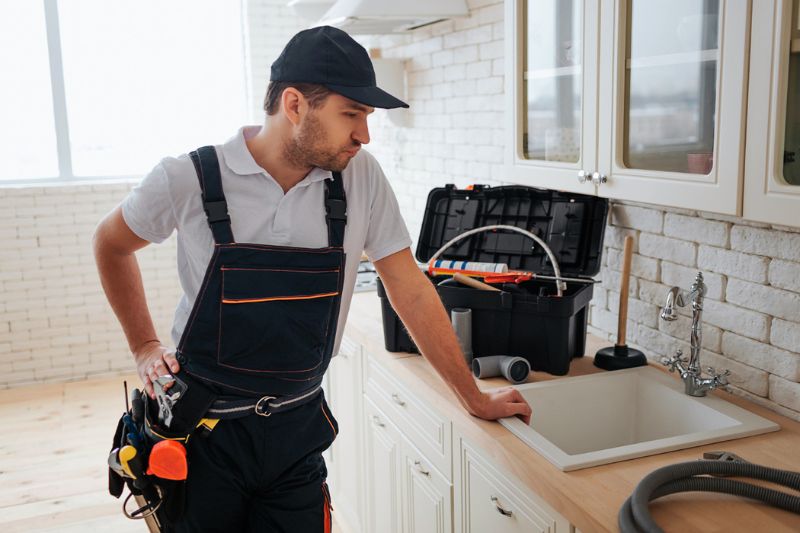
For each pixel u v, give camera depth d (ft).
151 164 17.72
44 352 16.19
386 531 8.39
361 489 9.14
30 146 16.65
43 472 12.17
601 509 4.48
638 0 5.56
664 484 4.52
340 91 4.55
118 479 5.44
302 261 4.99
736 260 6.23
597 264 7.43
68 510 11.02
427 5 9.57
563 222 7.71
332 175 5.18
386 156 13.75
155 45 17.39
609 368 6.92
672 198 5.29
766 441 5.40
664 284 7.10
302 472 5.37
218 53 17.90
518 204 8.16
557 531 4.88
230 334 4.94
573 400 6.60
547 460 5.13
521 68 7.15
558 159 6.73
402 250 5.76
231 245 4.86
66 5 16.53
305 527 5.40
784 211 4.41
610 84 5.83
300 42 4.72
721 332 6.46
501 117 9.53
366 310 9.41
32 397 15.47
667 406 6.40
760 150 4.54
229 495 5.18
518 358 6.69
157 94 17.57
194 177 4.94
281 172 5.05
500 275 7.45
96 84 17.03
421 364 7.27
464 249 8.40
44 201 15.71
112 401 15.20
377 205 5.59
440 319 5.76
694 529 4.25
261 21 17.26
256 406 5.08
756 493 4.50
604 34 5.85
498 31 9.36
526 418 5.91
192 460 5.10
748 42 4.55
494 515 5.78
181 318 5.31
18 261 15.72
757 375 6.12
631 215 7.47
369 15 9.39
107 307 16.44
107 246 5.31
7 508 11.06
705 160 5.06
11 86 16.31
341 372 9.47
